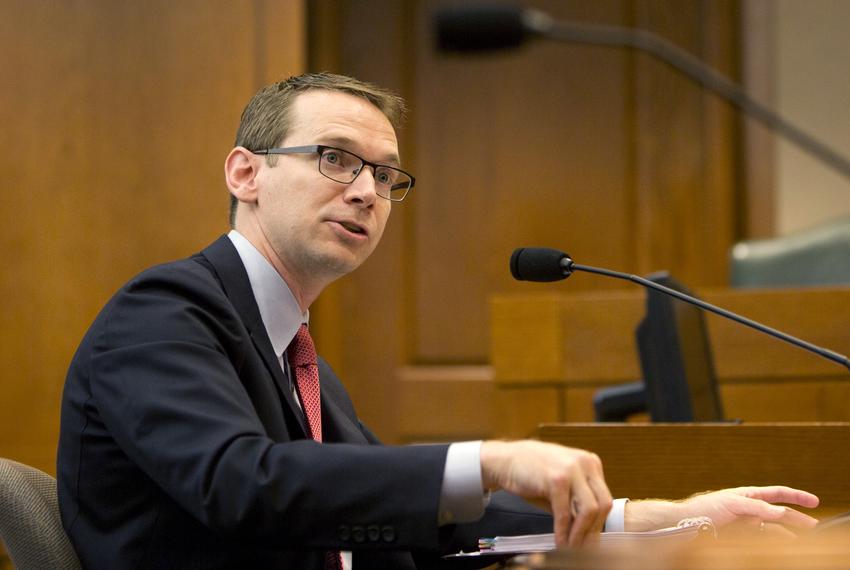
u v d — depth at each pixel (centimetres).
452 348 1366
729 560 329
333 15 1377
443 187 1376
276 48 1098
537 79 1372
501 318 975
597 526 387
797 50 1351
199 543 455
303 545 402
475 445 404
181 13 1098
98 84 1091
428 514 395
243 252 544
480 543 440
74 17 1092
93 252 1082
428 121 1380
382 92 577
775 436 571
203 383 431
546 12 1373
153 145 1092
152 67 1095
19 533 457
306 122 548
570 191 1363
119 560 454
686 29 1365
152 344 444
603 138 1363
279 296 539
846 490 558
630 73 1366
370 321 1377
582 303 959
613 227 1358
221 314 480
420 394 1366
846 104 1339
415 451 407
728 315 570
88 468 464
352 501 397
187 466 408
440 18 1056
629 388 807
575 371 956
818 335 918
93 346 461
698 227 1354
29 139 1082
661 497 580
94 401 462
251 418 429
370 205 548
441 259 1373
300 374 548
